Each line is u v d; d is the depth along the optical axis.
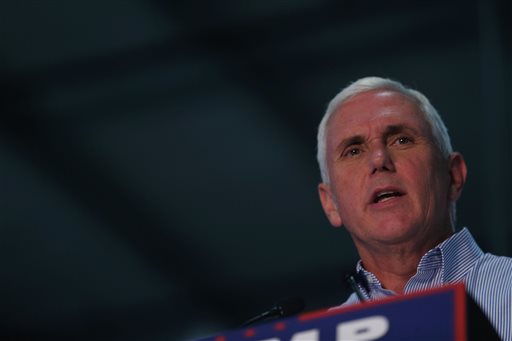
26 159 12.65
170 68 11.53
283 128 11.77
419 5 10.15
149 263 13.47
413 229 3.71
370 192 3.76
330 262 12.64
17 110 12.18
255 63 11.30
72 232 13.34
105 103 12.01
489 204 10.84
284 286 13.01
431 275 3.73
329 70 11.08
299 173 12.14
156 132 12.12
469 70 10.43
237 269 13.14
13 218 13.19
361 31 10.62
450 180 4.08
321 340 1.96
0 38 11.16
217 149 12.19
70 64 11.60
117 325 13.95
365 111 3.99
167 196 12.83
